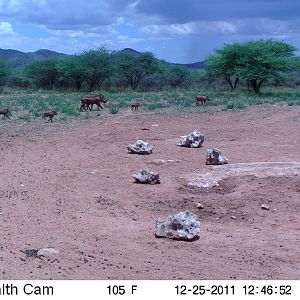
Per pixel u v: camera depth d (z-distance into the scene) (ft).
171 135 72.74
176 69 239.09
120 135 72.33
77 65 203.51
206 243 31.37
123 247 30.19
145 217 36.45
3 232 32.07
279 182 43.78
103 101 110.32
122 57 225.35
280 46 181.57
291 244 31.37
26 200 39.58
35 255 28.14
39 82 230.27
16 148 61.77
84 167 51.26
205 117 95.71
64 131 76.18
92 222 34.76
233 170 47.06
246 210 38.11
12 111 106.52
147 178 44.16
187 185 43.45
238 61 168.76
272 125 83.20
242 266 27.55
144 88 219.61
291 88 216.95
